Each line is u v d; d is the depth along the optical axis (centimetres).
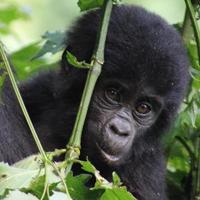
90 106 1025
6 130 826
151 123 1078
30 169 604
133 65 1007
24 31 1881
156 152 1134
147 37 1028
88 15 1116
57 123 1073
